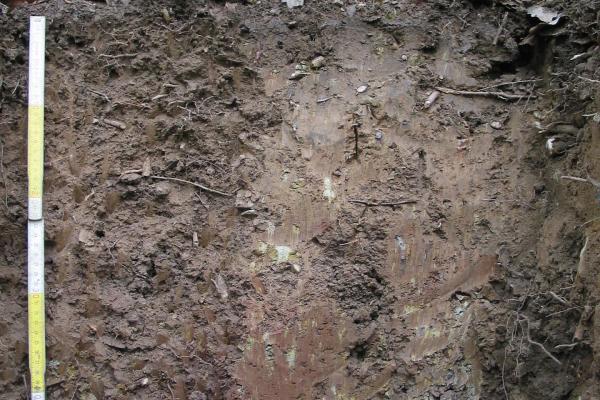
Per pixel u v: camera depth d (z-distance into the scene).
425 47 0.75
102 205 0.69
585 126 0.67
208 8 0.76
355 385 0.67
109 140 0.71
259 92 0.73
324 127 0.72
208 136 0.72
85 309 0.67
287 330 0.67
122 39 0.73
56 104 0.71
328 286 0.68
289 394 0.66
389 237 0.69
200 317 0.68
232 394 0.66
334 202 0.70
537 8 0.74
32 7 0.74
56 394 0.66
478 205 0.70
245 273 0.68
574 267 0.63
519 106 0.73
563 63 0.72
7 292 0.67
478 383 0.66
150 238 0.69
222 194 0.71
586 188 0.64
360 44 0.75
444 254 0.69
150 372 0.66
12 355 0.66
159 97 0.72
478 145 0.72
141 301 0.68
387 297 0.68
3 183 0.69
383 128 0.72
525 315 0.64
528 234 0.68
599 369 0.57
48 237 0.68
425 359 0.67
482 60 0.75
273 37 0.75
